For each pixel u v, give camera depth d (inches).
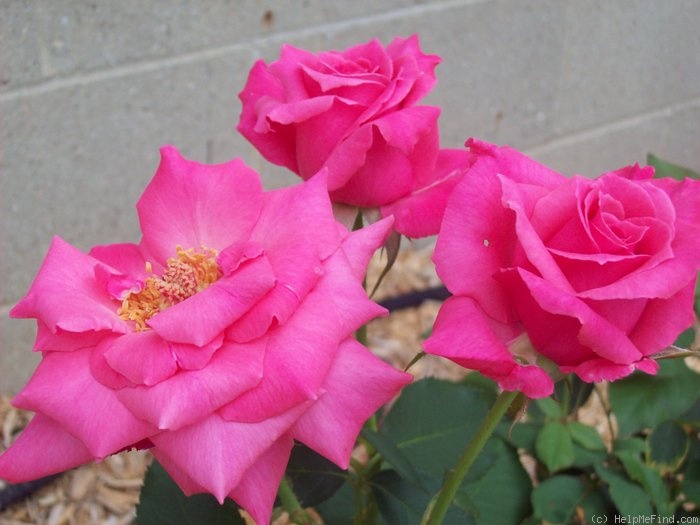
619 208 12.0
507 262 12.5
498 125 42.2
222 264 12.7
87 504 31.3
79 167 32.7
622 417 21.1
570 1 40.6
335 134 15.0
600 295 11.1
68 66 30.8
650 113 46.4
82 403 11.9
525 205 12.1
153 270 14.6
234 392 11.4
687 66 45.9
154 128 33.8
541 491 21.0
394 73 15.6
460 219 12.5
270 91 16.3
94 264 14.0
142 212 14.4
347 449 12.0
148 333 12.2
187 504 15.8
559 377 12.6
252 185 14.1
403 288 41.8
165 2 31.9
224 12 33.3
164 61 32.8
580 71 42.9
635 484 21.1
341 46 36.5
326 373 12.0
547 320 11.9
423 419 17.8
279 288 12.1
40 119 31.1
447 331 12.1
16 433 33.2
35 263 33.3
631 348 11.4
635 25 43.1
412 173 15.5
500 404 13.1
